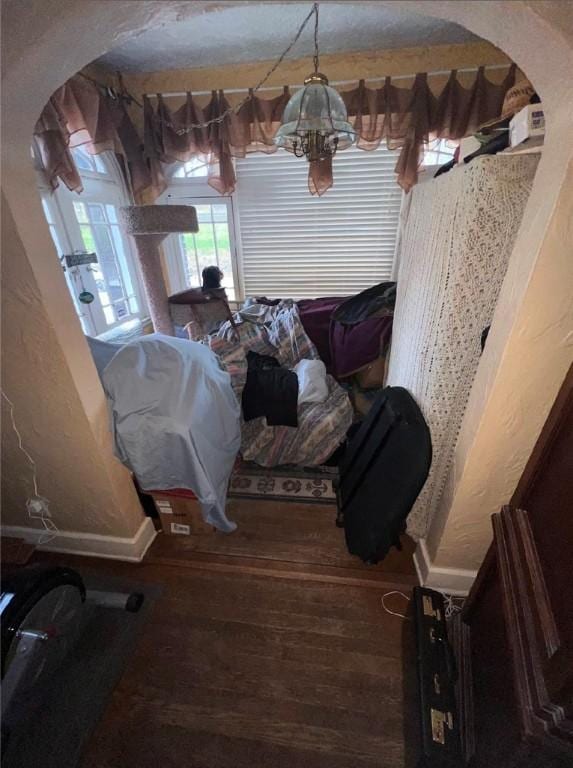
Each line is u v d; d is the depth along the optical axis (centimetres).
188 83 215
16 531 147
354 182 241
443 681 97
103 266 220
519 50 63
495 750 72
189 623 123
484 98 194
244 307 252
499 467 102
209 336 211
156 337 145
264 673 110
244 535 157
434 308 119
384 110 204
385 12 160
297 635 120
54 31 64
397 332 180
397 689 106
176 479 127
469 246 97
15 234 84
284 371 196
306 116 138
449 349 111
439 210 118
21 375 105
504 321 86
